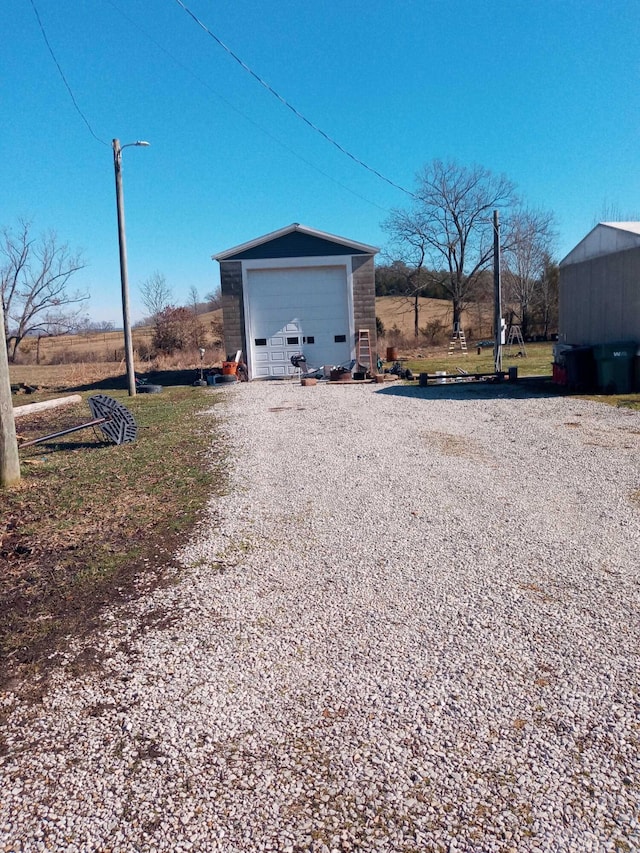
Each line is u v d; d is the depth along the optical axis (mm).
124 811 2322
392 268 43156
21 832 2244
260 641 3432
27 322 37812
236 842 2174
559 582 3979
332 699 2920
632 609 3619
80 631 3596
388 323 46938
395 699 2898
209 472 6938
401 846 2133
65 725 2811
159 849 2158
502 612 3637
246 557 4527
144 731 2752
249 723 2779
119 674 3174
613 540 4613
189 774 2492
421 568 4246
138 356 32125
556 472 6449
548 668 3092
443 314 46812
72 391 18391
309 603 3826
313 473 6727
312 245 17703
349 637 3438
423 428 9070
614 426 8688
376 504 5590
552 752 2531
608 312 13078
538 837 2146
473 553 4465
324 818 2256
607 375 11734
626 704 2807
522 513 5242
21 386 20328
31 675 3189
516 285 38344
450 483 6172
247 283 17812
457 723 2723
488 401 11500
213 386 17125
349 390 14352
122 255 15484
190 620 3672
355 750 2586
